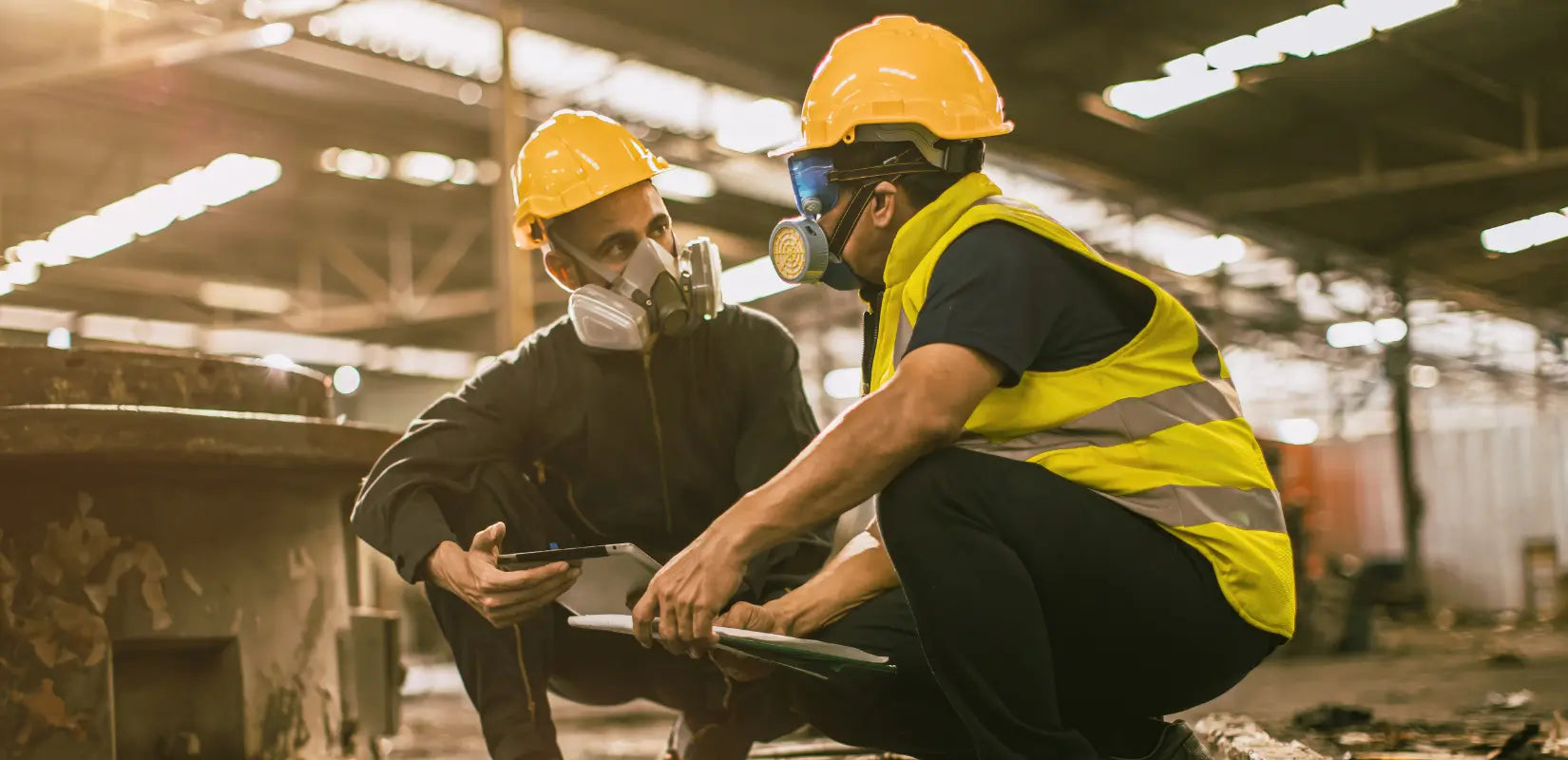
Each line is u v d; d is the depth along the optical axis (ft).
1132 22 38.45
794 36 37.68
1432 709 14.78
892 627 5.45
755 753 9.96
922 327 4.73
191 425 6.93
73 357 7.12
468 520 6.72
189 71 38.22
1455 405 97.45
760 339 7.23
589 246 6.78
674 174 48.37
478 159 45.44
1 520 6.70
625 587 5.53
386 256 57.36
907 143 5.16
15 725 6.63
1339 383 84.28
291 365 8.21
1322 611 31.22
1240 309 70.64
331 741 8.05
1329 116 46.19
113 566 6.98
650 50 37.22
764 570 6.65
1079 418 4.86
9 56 35.19
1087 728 5.30
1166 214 53.52
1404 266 62.90
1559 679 19.58
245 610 7.52
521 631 6.69
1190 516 4.82
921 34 5.35
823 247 5.35
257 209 50.47
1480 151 49.08
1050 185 50.06
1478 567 79.77
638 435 7.06
